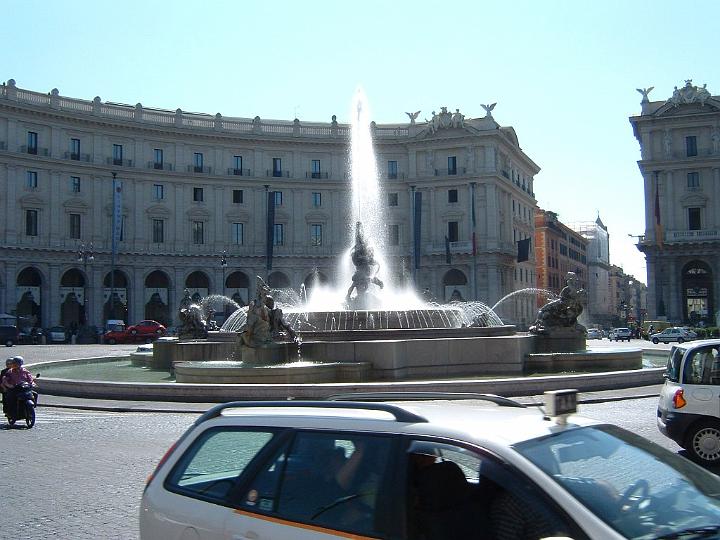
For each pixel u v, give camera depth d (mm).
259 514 4527
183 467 5117
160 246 86312
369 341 22719
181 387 20156
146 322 67500
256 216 92312
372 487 4223
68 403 20391
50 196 78750
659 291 79750
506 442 4074
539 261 120750
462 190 94000
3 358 40656
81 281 82312
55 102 79188
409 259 95000
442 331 25750
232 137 90812
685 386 11992
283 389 18953
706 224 78562
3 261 74438
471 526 3939
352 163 96250
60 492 10164
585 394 20250
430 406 4953
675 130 80438
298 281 93625
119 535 8141
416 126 96812
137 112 85500
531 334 27312
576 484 3900
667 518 3834
